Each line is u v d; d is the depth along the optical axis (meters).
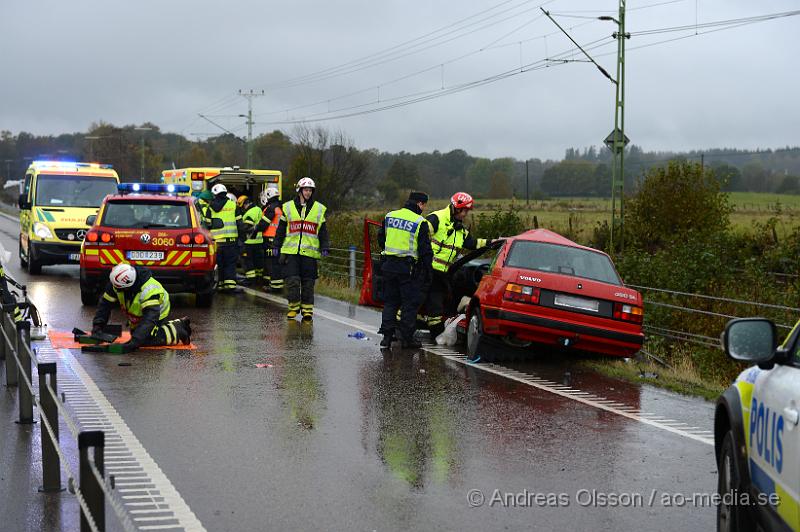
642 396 9.66
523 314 11.07
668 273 17.28
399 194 70.06
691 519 5.75
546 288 11.11
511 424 8.21
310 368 10.78
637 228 28.81
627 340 11.16
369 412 8.57
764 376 4.70
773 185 140.12
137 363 10.78
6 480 6.35
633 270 17.84
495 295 11.25
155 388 9.42
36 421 7.98
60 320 14.23
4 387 9.29
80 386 9.42
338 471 6.65
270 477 6.47
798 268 20.89
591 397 9.53
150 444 7.30
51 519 5.57
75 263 22.05
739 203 75.38
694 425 8.33
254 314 15.79
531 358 11.81
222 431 7.74
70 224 21.77
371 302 16.50
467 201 13.02
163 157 92.19
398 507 5.88
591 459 7.11
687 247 17.89
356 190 48.09
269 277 20.59
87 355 11.18
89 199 22.95
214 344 12.39
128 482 6.32
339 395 9.30
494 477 6.59
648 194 28.75
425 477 6.54
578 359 11.95
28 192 23.34
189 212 16.66
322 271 23.06
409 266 12.40
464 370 10.94
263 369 10.63
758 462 4.54
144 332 11.55
